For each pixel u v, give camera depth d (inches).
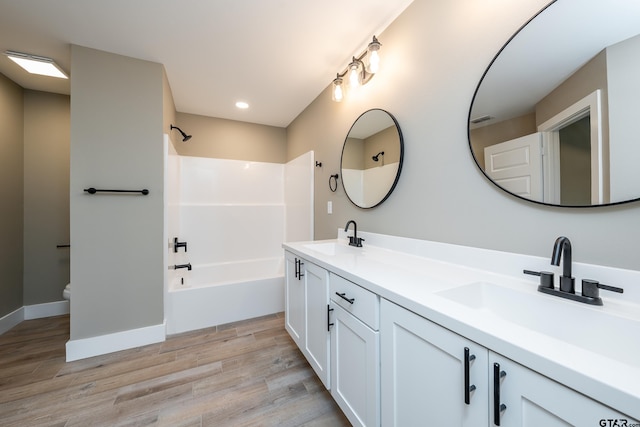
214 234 126.4
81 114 72.1
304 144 119.1
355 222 75.0
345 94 85.9
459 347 25.3
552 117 35.2
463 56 47.3
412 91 58.6
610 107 30.2
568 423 17.9
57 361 70.4
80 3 57.0
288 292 74.7
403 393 32.6
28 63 78.0
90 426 49.2
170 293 85.7
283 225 141.9
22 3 56.6
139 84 78.7
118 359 71.2
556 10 35.0
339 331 47.1
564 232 34.5
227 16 61.7
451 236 49.6
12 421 50.3
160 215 81.7
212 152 129.3
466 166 46.8
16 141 92.3
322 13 61.1
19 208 94.0
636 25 28.5
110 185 75.1
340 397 46.4
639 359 23.8
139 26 64.8
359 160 77.1
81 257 72.7
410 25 58.9
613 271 30.1
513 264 39.5
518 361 20.5
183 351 75.2
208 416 51.6
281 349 76.4
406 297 31.4
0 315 86.9
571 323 29.0
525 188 38.0
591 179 31.7
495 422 22.2
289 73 87.8
